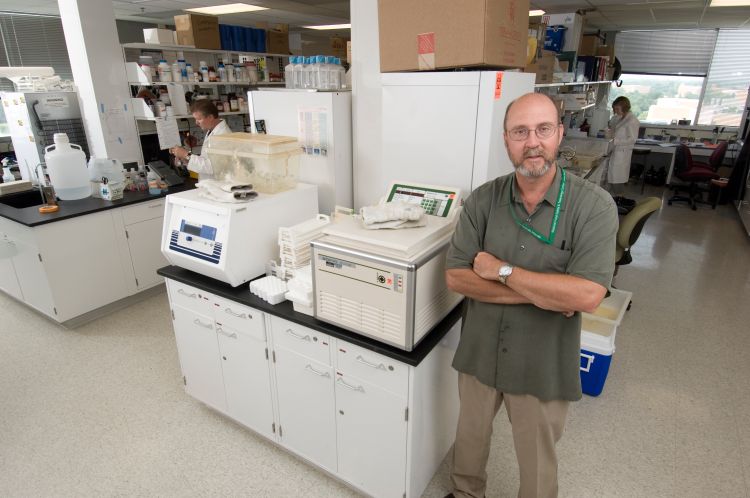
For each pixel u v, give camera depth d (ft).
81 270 9.97
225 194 5.97
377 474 5.49
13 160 15.08
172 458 6.61
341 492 6.04
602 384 7.85
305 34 35.14
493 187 4.53
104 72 13.19
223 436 7.05
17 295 10.54
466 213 4.62
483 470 5.45
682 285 12.66
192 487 6.13
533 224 4.20
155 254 11.44
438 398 5.57
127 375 8.50
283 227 6.12
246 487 6.13
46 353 9.15
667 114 28.04
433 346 4.81
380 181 7.63
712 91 26.50
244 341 6.20
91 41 12.75
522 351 4.42
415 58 5.80
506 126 4.08
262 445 6.88
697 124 27.04
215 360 6.76
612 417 7.43
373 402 5.16
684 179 21.25
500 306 4.47
